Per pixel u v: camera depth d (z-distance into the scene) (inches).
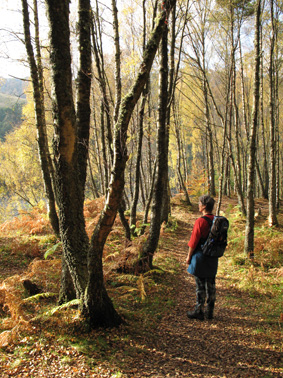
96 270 148.9
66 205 152.6
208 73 658.2
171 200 847.1
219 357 140.4
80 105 180.5
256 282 256.1
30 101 666.8
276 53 665.6
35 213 528.4
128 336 154.9
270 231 453.7
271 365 128.6
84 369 122.3
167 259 350.9
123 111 133.3
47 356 129.8
